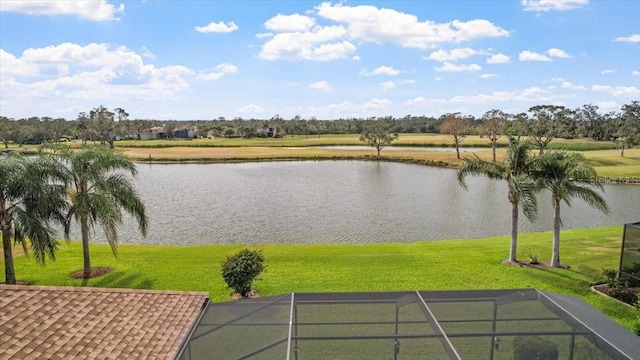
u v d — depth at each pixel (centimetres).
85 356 791
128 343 870
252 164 7794
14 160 1556
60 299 966
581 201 4003
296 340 844
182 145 11675
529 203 1809
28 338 790
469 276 1762
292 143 12850
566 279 1703
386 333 913
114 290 1079
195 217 3428
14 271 1736
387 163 7962
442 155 8669
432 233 2959
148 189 4841
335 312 1002
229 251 2186
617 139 9919
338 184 5262
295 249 2230
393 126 18212
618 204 3900
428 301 1040
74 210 1714
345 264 1938
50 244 1612
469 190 4766
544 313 980
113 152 1802
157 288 1658
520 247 2214
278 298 1065
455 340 888
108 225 1739
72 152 1742
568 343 861
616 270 1745
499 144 11606
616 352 797
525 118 8588
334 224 3209
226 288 1653
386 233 2962
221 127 17288
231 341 884
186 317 1031
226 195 4450
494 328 916
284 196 4388
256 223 3241
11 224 1594
